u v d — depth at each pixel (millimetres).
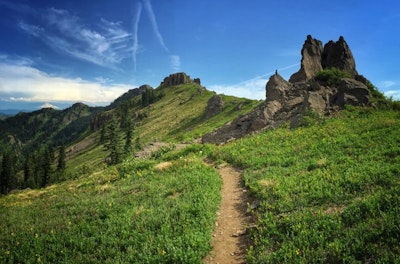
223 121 74562
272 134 31969
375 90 38375
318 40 50844
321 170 17578
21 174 153750
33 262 12375
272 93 45406
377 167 15453
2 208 23828
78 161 136375
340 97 35688
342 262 8969
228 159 26703
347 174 15359
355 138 23031
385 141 20500
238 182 20062
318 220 11508
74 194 24188
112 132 77688
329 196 13477
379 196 11656
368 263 8617
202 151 32000
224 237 12539
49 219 17297
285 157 22938
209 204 15250
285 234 11297
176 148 38812
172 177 21984
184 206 15008
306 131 29375
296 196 14383
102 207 17453
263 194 15602
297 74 49406
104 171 33562
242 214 14664
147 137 121312
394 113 30203
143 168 29125
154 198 17594
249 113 44406
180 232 12586
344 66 47156
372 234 9531
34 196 29609
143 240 12430
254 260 10180
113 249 12047
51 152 131750
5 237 15156
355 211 11227
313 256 9516
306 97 36406
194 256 10609
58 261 12078
